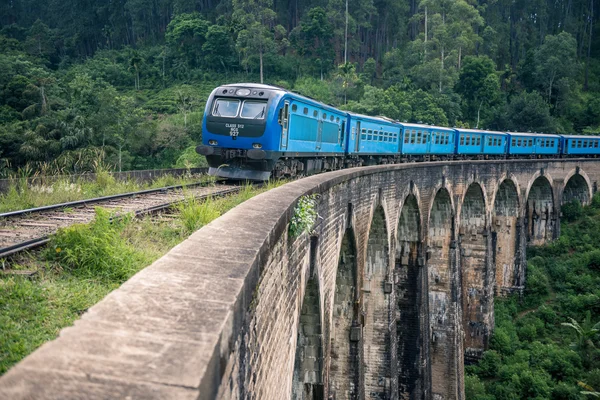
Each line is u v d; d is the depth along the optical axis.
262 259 4.19
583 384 25.23
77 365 1.84
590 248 44.03
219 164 17.55
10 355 3.64
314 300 9.97
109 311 2.38
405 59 80.81
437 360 28.73
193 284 2.91
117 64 79.00
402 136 30.09
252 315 3.85
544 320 37.53
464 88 75.50
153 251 6.81
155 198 12.05
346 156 24.88
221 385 2.42
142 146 47.78
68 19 96.62
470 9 81.38
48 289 5.06
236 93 17.30
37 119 38.16
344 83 70.12
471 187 32.62
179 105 63.75
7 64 52.47
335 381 15.66
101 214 6.46
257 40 72.19
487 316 34.44
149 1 90.69
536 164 41.09
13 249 6.10
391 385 19.02
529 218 46.34
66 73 76.56
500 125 73.38
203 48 77.38
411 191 21.25
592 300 37.16
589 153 51.88
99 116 43.22
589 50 96.25
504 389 30.06
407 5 95.56
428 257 24.53
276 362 5.63
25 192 11.40
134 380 1.79
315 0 89.56
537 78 82.50
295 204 7.03
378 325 18.98
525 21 100.00
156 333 2.19
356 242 14.04
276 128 16.94
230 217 5.28
